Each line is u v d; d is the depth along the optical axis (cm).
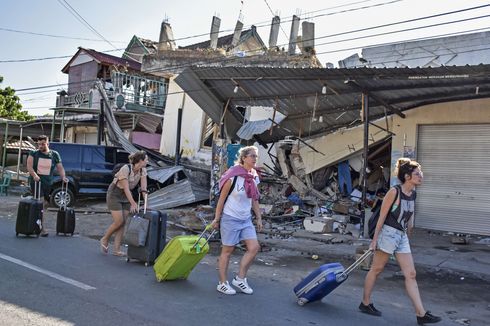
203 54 2105
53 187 1495
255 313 540
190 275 705
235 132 1662
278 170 1694
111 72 2531
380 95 1216
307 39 1906
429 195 1309
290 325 508
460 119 1256
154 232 743
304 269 816
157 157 1886
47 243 889
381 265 557
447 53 1395
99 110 2100
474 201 1238
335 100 1330
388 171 1485
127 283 635
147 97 2448
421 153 1333
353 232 1168
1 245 838
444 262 883
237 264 820
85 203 1623
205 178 1698
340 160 1538
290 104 1413
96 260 766
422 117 1320
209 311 536
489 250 1018
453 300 665
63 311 507
